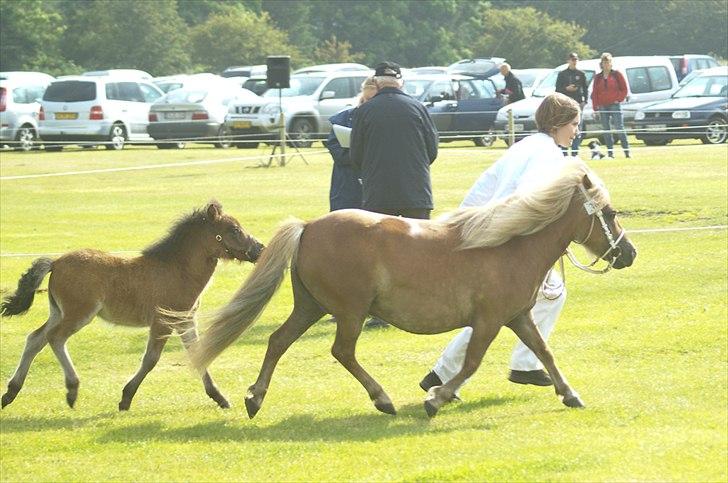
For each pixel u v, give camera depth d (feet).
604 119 110.42
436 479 29.91
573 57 115.03
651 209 77.51
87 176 115.34
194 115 150.00
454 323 36.27
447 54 327.06
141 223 83.20
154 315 39.65
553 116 39.24
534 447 32.63
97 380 44.29
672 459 31.09
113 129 150.30
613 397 38.47
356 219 35.86
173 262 40.09
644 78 148.05
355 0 331.77
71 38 299.99
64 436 36.17
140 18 293.84
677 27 313.53
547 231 36.55
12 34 287.69
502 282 35.88
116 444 34.94
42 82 158.71
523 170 38.73
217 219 40.19
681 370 41.78
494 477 29.94
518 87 144.77
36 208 92.63
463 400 39.24
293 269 36.45
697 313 50.19
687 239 66.90
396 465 31.50
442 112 146.51
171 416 38.63
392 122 44.73
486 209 36.09
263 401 39.91
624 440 32.99
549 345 46.37
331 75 150.82
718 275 57.31
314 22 334.24
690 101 129.70
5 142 148.15
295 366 45.06
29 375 45.57
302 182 104.73
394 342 48.16
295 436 35.22
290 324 37.11
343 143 50.39
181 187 103.91
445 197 88.43
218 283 61.82
